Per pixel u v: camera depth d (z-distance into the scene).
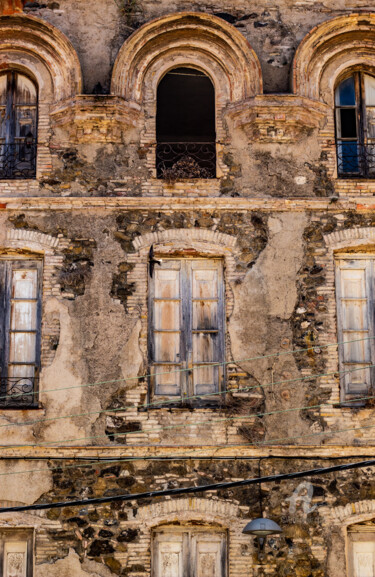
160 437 17.45
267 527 15.95
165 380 17.97
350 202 18.56
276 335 18.00
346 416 17.66
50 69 19.08
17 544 17.14
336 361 17.91
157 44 19.20
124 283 18.11
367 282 18.55
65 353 17.78
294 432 17.55
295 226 18.47
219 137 18.89
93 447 17.30
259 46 19.38
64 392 17.61
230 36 19.06
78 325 17.91
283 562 16.98
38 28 18.98
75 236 18.27
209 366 18.05
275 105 18.64
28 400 17.81
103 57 19.19
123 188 18.53
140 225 18.36
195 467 17.33
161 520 17.08
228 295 18.17
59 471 17.25
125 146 18.73
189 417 17.58
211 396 17.88
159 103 20.36
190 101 20.36
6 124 19.06
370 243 18.41
